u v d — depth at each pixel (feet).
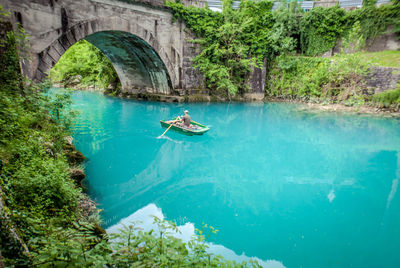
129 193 23.11
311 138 41.50
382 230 19.11
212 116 54.13
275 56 75.72
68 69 89.56
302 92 72.74
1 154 13.69
